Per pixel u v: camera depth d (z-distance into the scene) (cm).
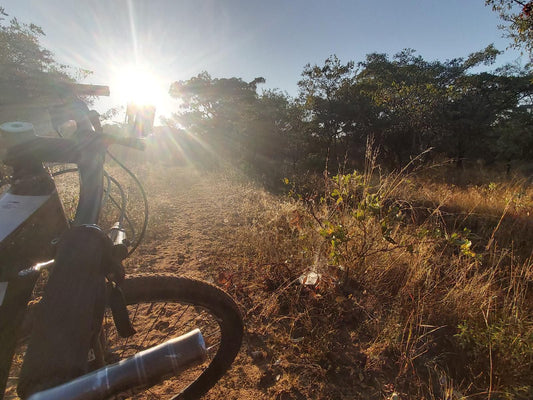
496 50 2173
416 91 1755
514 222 540
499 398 221
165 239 516
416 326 275
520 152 2247
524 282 325
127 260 428
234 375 238
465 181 1330
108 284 118
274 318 295
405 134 2016
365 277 339
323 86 2280
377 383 231
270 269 357
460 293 300
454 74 2397
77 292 91
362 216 331
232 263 415
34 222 120
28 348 84
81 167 127
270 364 247
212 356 207
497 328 252
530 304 303
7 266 115
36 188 123
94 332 106
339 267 344
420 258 341
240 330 183
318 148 2689
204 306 172
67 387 76
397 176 412
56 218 130
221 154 3003
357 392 225
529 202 624
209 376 188
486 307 289
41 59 870
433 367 245
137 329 276
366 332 278
